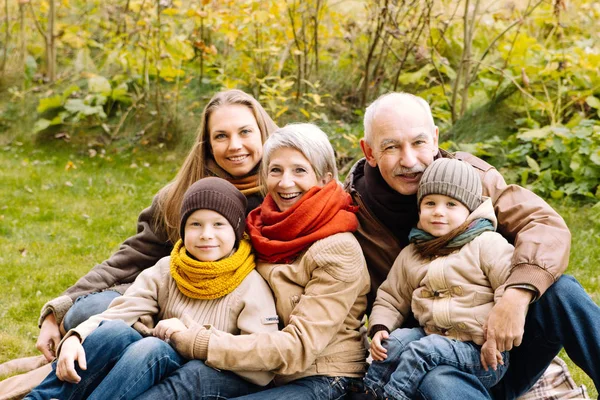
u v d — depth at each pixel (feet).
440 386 8.70
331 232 9.75
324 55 27.07
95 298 11.23
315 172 10.15
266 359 9.17
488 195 10.26
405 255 9.99
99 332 9.34
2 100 30.81
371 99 26.03
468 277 9.27
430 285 9.44
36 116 29.63
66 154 27.66
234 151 11.52
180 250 10.07
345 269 9.57
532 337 9.51
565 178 20.70
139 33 27.40
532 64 22.85
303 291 9.78
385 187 10.43
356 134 24.32
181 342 9.32
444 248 9.50
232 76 27.76
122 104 29.12
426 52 24.91
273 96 24.14
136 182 25.14
